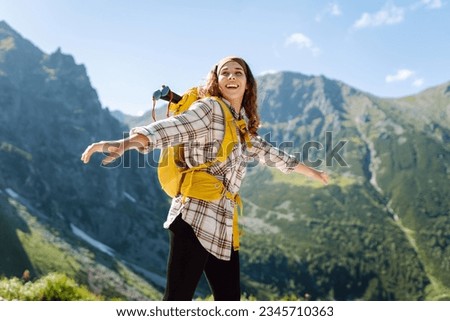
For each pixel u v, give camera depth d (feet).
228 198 9.75
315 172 12.83
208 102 9.61
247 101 11.02
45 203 568.82
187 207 9.27
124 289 380.58
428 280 620.90
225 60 10.60
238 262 10.07
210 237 9.24
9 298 29.43
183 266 9.02
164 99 10.30
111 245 612.70
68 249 411.54
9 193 528.22
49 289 30.99
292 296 34.76
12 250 346.74
